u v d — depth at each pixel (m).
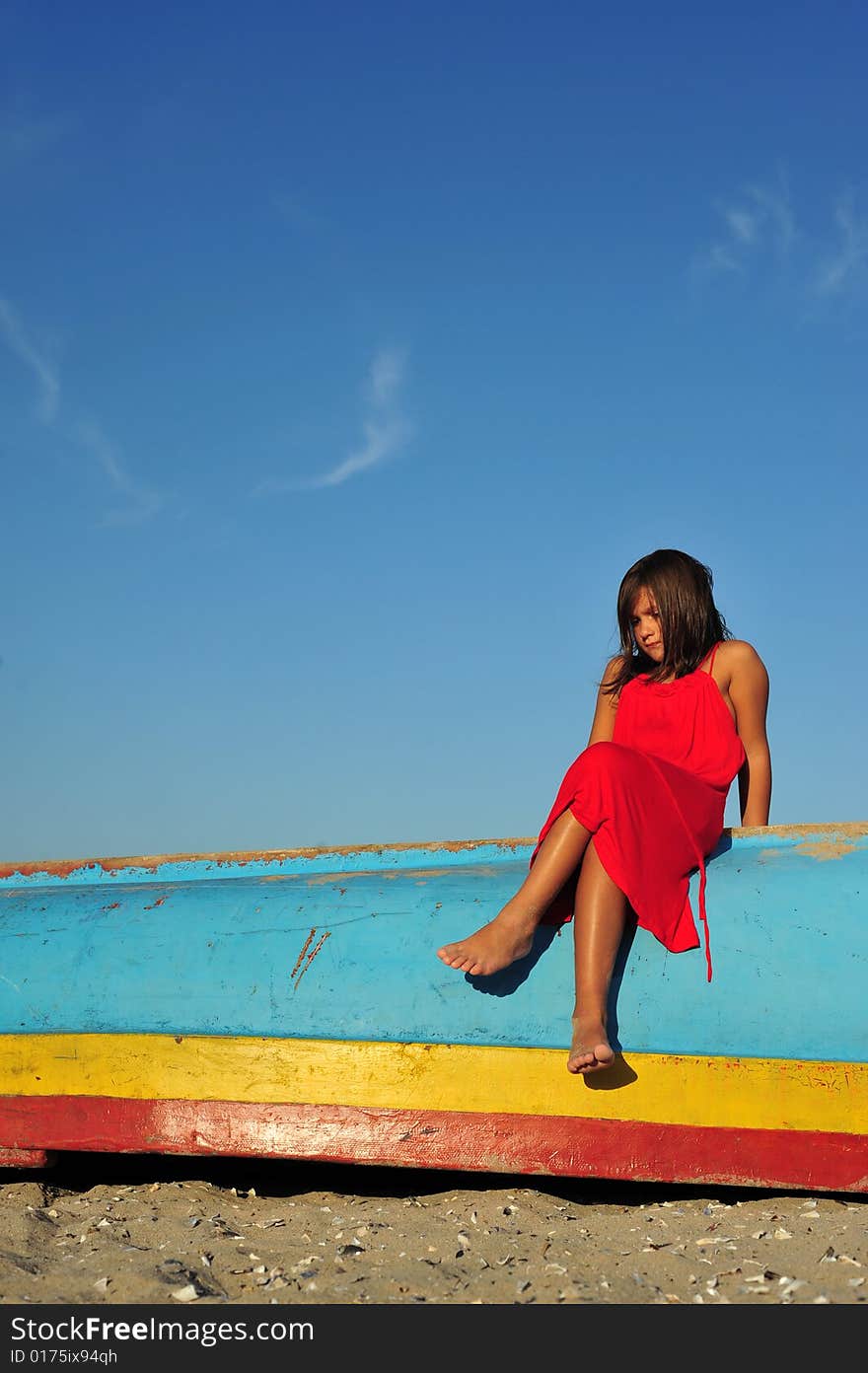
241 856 4.43
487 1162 3.23
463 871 3.69
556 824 3.29
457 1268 2.66
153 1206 3.21
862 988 3.21
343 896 3.59
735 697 3.74
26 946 3.62
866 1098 3.16
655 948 3.30
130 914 3.65
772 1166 3.15
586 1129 3.21
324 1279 2.58
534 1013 3.29
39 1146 3.42
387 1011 3.34
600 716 3.96
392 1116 3.28
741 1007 3.22
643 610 3.76
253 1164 3.85
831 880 3.37
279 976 3.43
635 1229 2.95
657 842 3.28
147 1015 3.45
